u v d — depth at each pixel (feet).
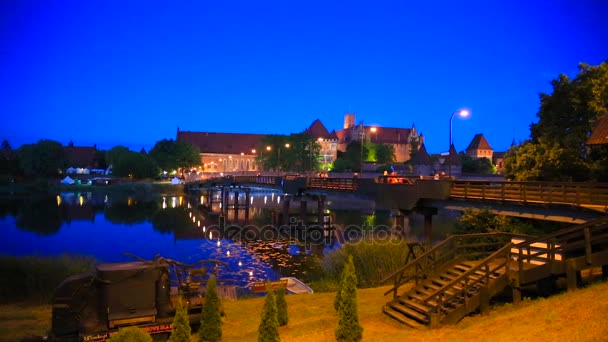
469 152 640.17
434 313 46.42
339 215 212.84
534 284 54.80
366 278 77.61
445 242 56.24
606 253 51.16
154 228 180.96
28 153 396.37
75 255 96.94
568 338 34.65
